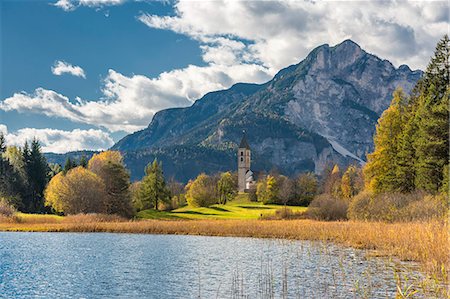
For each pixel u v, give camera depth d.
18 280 24.41
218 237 51.34
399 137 58.41
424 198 45.31
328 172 165.88
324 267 26.27
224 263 29.97
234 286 21.53
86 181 85.62
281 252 34.94
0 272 27.06
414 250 27.09
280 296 18.83
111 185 89.62
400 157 57.59
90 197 84.62
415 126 56.06
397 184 57.22
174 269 27.84
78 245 42.81
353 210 57.84
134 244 43.88
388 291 18.70
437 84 55.56
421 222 36.62
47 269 28.33
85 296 20.36
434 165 50.12
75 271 27.42
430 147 50.16
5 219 67.75
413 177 56.34
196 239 48.78
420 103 55.25
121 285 22.78
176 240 47.75
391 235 33.44
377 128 61.81
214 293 20.31
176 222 65.44
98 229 59.66
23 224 65.62
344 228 44.69
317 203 73.38
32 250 38.84
